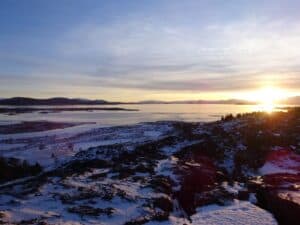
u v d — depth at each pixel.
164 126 117.00
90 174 26.41
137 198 19.27
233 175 31.33
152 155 36.94
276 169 35.00
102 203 18.30
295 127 50.97
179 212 18.78
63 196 19.02
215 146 42.06
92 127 145.88
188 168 28.69
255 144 43.38
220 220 16.81
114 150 43.56
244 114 71.00
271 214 18.14
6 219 14.99
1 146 88.19
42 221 14.97
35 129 140.50
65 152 72.81
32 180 26.14
